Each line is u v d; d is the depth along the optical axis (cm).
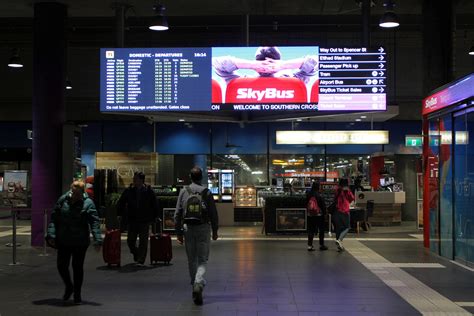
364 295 810
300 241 1520
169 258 1117
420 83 2320
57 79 1408
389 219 2055
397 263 1120
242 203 2062
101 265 1098
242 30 1524
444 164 1199
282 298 791
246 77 1394
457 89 1056
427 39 1373
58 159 1402
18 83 2444
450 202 1164
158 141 2506
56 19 1409
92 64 2414
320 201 1314
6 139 2505
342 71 1375
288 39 2252
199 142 2508
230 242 1497
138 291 840
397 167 2316
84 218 764
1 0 1379
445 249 1199
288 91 1383
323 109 1372
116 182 1919
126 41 2283
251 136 2508
